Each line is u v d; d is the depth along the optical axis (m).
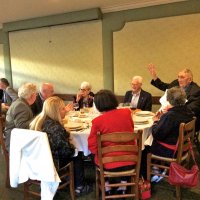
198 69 4.02
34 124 2.19
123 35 4.55
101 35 4.75
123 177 2.23
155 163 2.60
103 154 2.06
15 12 4.66
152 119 2.75
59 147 2.15
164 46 4.23
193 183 2.15
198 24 3.91
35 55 5.60
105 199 2.36
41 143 1.99
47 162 2.00
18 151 2.09
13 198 2.57
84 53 5.00
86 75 5.07
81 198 2.51
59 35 5.20
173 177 2.21
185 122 2.30
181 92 2.33
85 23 4.86
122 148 2.04
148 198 2.45
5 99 4.77
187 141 2.38
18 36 5.71
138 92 3.64
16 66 5.91
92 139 2.12
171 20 4.09
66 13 4.79
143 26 4.34
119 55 4.65
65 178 2.44
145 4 4.22
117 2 4.18
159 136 2.37
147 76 4.46
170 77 4.27
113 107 2.12
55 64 5.39
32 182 2.31
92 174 3.00
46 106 2.20
